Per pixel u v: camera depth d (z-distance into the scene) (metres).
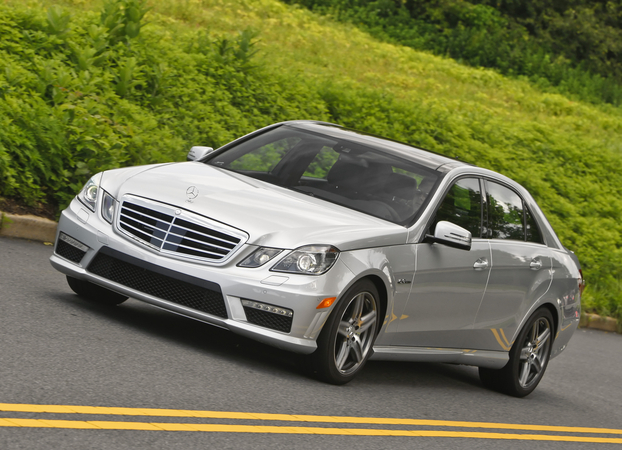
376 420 8.18
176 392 7.31
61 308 9.46
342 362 9.02
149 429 6.20
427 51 58.88
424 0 66.44
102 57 20.31
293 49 38.09
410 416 8.79
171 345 8.99
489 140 32.88
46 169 14.83
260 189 9.84
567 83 61.06
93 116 16.53
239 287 8.45
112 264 9.12
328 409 8.09
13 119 15.05
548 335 12.41
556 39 73.12
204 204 8.96
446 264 10.03
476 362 11.22
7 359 7.11
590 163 35.62
